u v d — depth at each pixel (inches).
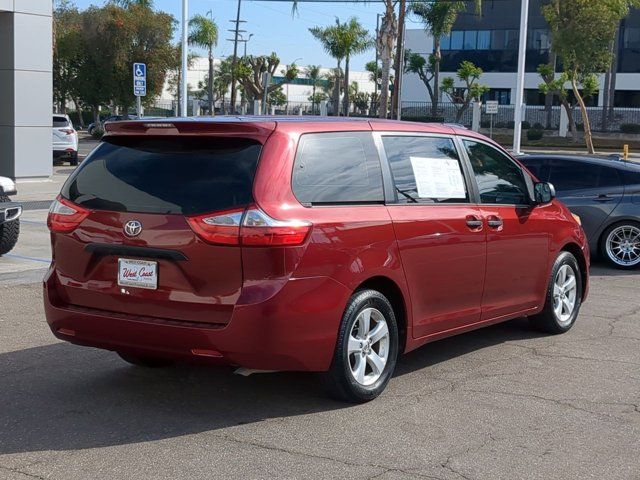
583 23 1429.6
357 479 175.2
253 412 216.5
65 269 221.3
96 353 270.1
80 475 175.9
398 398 229.6
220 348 196.7
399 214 228.5
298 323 199.8
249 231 194.7
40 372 249.3
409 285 231.3
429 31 2325.3
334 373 213.9
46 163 823.7
